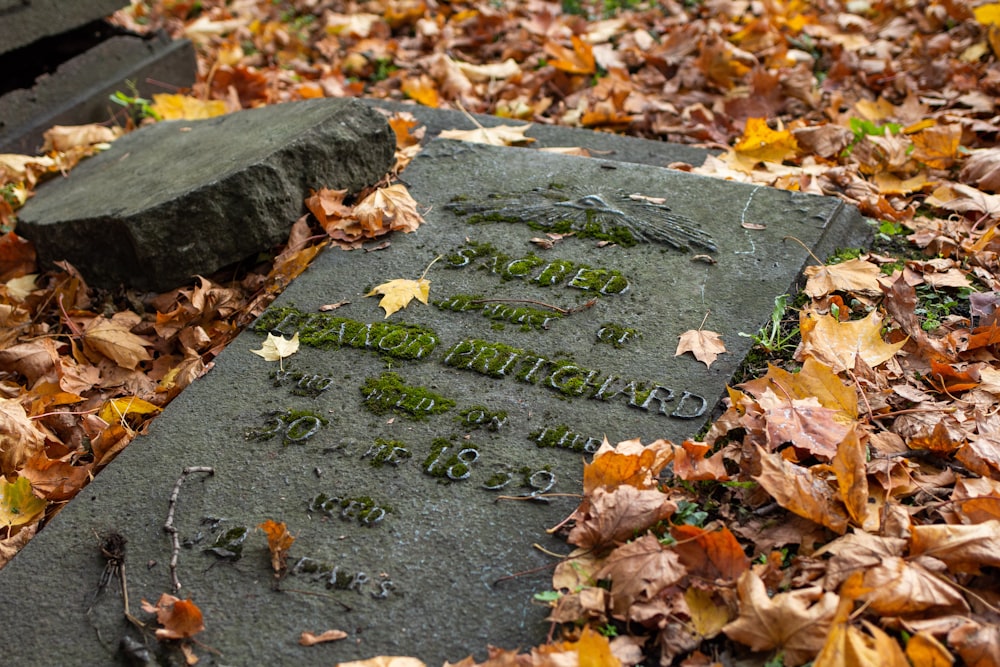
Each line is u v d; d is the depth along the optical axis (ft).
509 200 8.13
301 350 7.36
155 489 6.77
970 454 6.56
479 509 6.55
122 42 10.32
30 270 8.47
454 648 6.14
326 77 11.03
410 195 8.28
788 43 10.95
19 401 7.55
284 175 8.13
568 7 11.98
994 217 8.11
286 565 6.43
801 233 7.69
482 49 11.33
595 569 6.29
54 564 6.53
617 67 10.48
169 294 8.14
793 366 7.07
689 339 7.13
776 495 6.34
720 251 7.63
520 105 10.12
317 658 6.15
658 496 6.38
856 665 5.75
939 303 7.55
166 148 8.96
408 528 6.51
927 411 6.81
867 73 10.46
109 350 7.85
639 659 6.05
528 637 6.14
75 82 9.95
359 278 7.75
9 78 10.15
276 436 6.94
